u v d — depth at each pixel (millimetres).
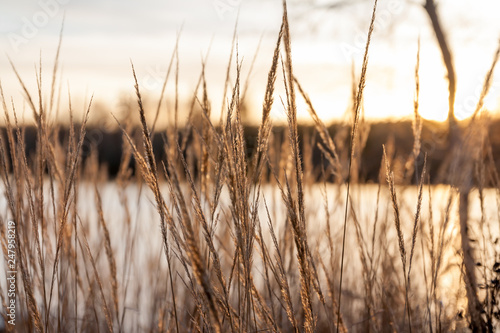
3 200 2479
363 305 2900
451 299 2699
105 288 3119
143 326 3033
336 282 2855
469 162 2484
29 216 2379
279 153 3035
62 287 2484
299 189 1726
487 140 2574
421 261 3047
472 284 2439
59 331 2227
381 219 2986
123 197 3219
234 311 1748
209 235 1588
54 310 2654
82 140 1995
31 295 2039
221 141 1661
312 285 1875
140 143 3156
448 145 3773
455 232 2488
